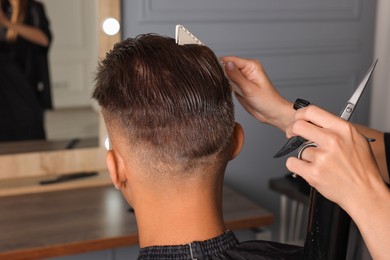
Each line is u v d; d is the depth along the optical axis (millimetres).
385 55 2416
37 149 2029
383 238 620
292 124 653
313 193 720
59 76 1997
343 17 2369
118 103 731
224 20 2186
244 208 1832
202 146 729
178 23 2129
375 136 1170
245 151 2348
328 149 611
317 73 2377
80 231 1674
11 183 2006
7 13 1916
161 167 733
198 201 754
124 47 768
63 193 1989
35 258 1569
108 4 1970
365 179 617
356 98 720
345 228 707
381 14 2408
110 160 759
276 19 2260
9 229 1686
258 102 1070
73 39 1979
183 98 720
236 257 760
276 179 2232
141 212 772
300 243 2369
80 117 2047
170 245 749
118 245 1648
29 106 1994
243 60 1067
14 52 1948
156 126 720
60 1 1949
